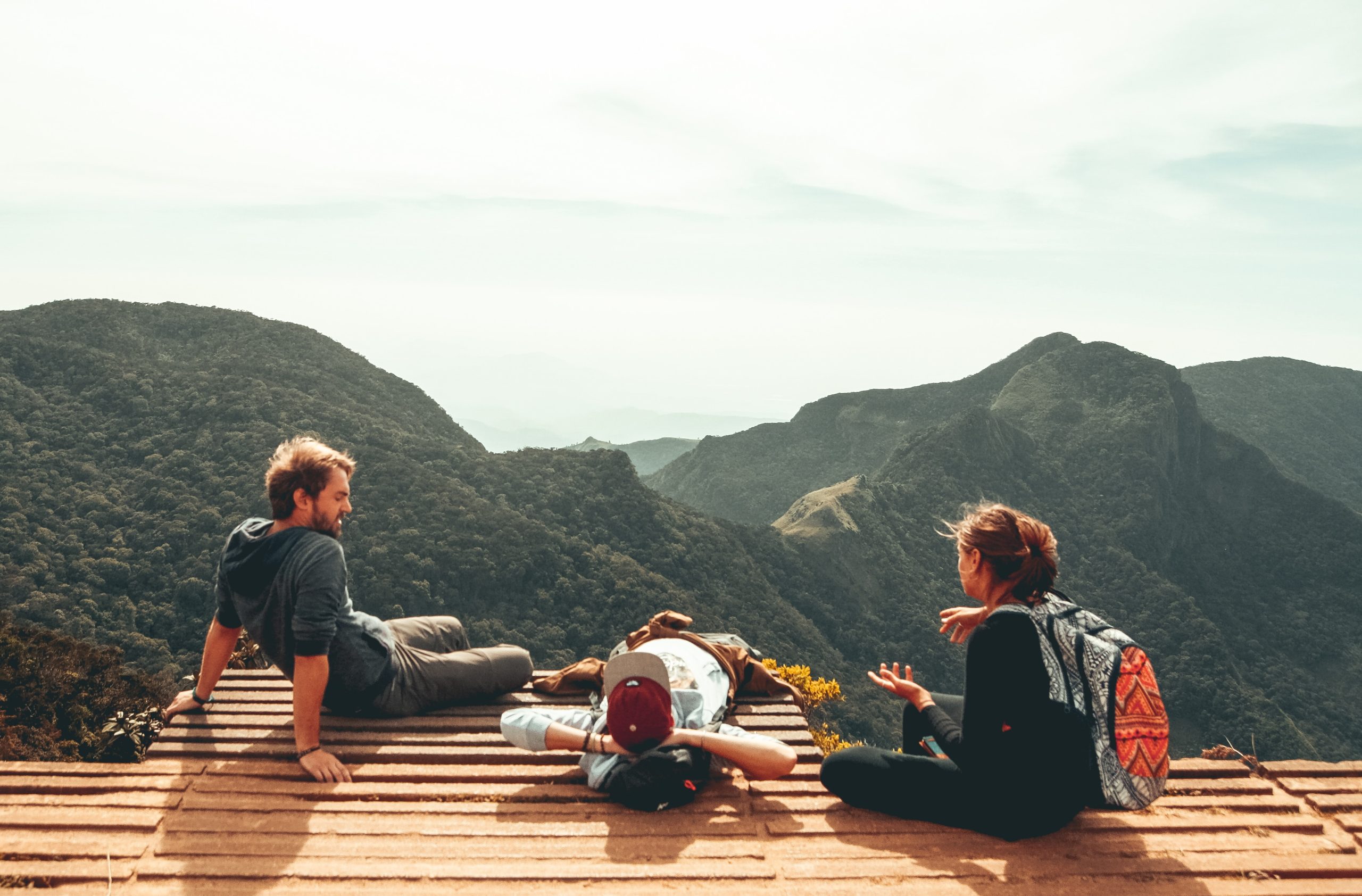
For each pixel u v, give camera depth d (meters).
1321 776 2.79
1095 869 2.25
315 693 2.72
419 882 2.12
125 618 52.97
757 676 3.43
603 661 3.48
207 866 2.18
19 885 2.10
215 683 3.14
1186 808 2.62
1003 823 2.32
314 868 2.17
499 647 3.42
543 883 2.13
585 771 2.70
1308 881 2.23
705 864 2.23
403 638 3.37
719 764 2.86
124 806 2.48
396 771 2.72
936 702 2.87
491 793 2.62
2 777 2.61
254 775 2.71
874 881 2.17
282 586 2.76
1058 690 2.21
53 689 21.88
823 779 2.60
